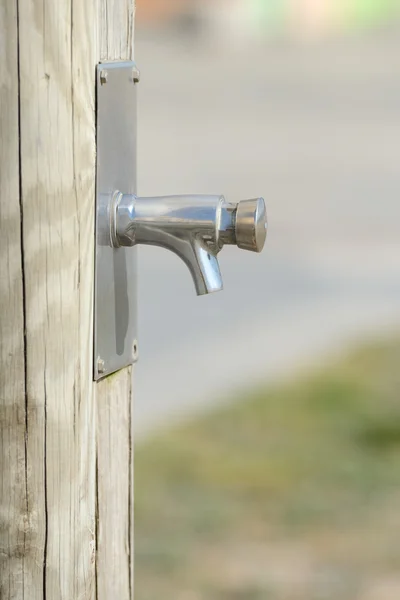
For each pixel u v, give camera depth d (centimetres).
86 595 221
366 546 695
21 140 192
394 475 821
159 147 2666
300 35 5256
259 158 2552
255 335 1218
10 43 189
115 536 240
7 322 197
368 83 4097
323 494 789
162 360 1121
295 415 972
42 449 203
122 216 219
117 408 237
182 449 875
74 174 199
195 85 3909
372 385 1049
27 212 194
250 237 214
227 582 641
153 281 1427
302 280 1466
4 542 205
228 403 996
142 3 4597
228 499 766
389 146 2758
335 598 619
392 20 5528
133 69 230
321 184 2233
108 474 232
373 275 1495
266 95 3781
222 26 4759
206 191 2141
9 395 200
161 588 634
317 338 1221
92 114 206
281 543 704
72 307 203
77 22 197
